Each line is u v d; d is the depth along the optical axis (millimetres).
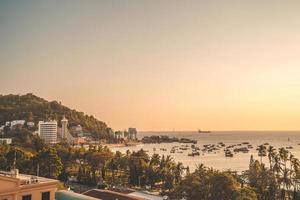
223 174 95688
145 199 97125
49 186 62438
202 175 103812
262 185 113000
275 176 118625
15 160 130500
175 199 105875
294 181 117438
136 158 153250
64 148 190500
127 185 142000
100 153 166875
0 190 54062
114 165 155375
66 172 145125
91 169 150625
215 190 94125
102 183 131125
